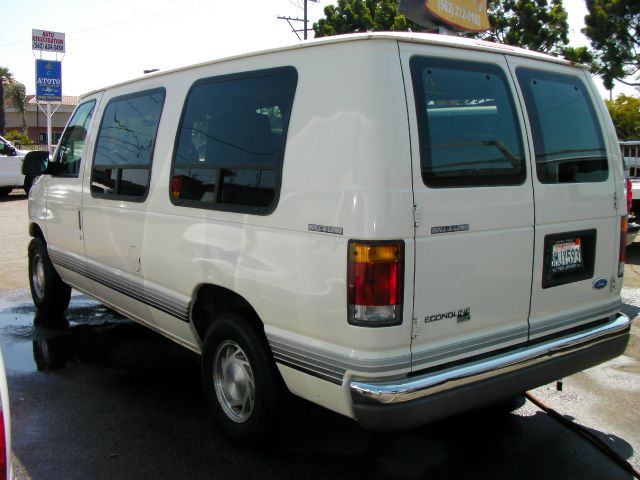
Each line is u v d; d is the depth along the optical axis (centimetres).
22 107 5734
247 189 337
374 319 276
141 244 434
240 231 339
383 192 273
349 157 281
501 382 314
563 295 358
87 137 520
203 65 389
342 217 281
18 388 456
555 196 347
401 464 355
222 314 370
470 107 314
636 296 731
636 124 2258
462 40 325
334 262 285
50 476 337
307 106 306
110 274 485
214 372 384
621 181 399
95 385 464
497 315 322
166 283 411
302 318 304
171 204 397
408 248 279
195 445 373
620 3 1645
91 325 617
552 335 354
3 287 772
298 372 311
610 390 468
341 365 287
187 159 388
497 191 316
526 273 334
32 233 647
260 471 345
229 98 360
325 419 410
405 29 2062
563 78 377
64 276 589
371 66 282
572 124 371
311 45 309
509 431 400
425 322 290
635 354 542
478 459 363
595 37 1702
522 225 329
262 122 333
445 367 301
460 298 303
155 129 424
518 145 333
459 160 302
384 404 275
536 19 1898
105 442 375
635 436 396
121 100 479
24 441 375
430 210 287
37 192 619
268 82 333
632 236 714
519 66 348
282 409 345
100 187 488
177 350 544
